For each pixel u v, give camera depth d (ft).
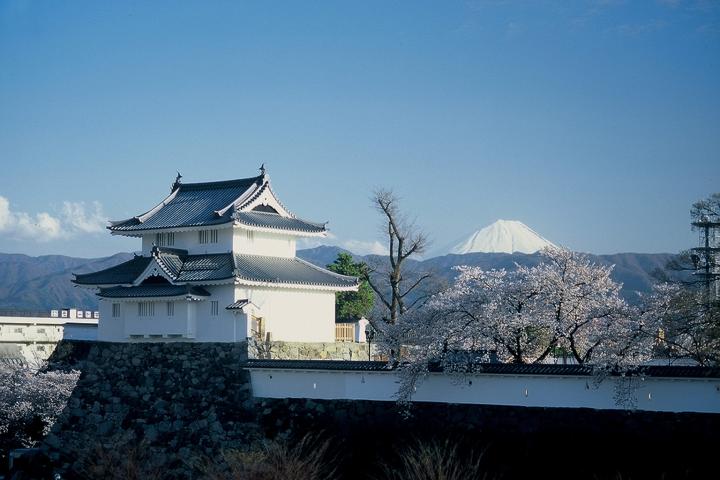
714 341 180.24
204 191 257.34
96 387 232.53
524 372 174.40
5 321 347.77
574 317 185.16
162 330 229.04
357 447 189.06
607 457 165.99
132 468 195.72
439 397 183.62
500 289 190.19
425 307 194.49
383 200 262.26
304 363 201.26
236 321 220.02
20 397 247.50
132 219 250.98
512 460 173.27
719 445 159.02
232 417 208.64
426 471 165.78
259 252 241.35
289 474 167.63
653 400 165.17
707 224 290.76
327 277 244.63
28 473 224.33
